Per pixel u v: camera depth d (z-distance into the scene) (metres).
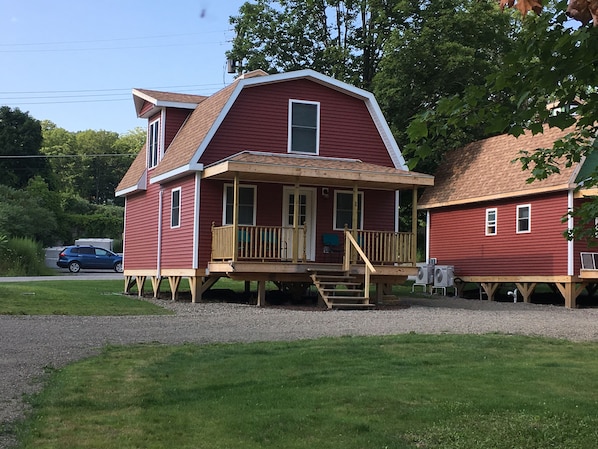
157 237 24.02
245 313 17.48
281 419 6.92
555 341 12.29
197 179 20.95
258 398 7.78
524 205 25.72
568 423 6.87
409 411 7.23
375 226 23.23
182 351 10.80
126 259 27.00
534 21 4.44
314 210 22.42
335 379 8.75
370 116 23.53
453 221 29.73
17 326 13.95
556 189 23.64
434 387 8.30
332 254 22.48
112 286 28.52
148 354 10.53
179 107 24.45
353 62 36.41
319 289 19.41
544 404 7.54
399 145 30.08
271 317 16.39
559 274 24.00
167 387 8.31
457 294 28.88
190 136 22.53
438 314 17.75
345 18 37.50
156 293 23.64
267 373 9.09
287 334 13.17
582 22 3.31
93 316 16.34
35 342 11.81
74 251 45.72
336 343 11.59
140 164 27.59
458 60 28.59
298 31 36.59
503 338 12.49
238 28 37.56
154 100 24.11
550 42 4.39
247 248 20.45
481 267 27.77
